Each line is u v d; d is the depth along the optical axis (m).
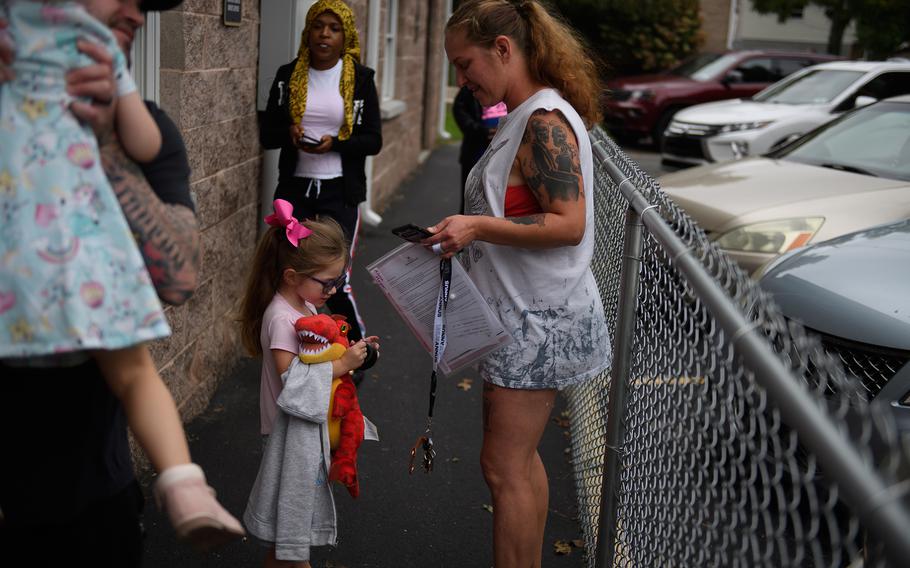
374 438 3.09
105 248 1.40
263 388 2.85
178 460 1.48
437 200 11.07
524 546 2.73
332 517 2.82
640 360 2.77
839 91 12.23
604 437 3.38
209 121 4.44
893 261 4.03
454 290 2.65
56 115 1.39
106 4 1.48
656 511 2.47
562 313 2.66
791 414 1.36
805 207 5.82
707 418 2.01
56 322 1.36
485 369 2.73
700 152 12.56
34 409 1.54
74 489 1.58
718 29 26.78
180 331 4.16
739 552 1.77
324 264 2.78
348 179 5.02
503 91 2.67
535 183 2.54
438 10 15.26
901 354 3.42
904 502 1.28
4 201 1.37
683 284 2.26
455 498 3.85
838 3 23.97
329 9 4.80
